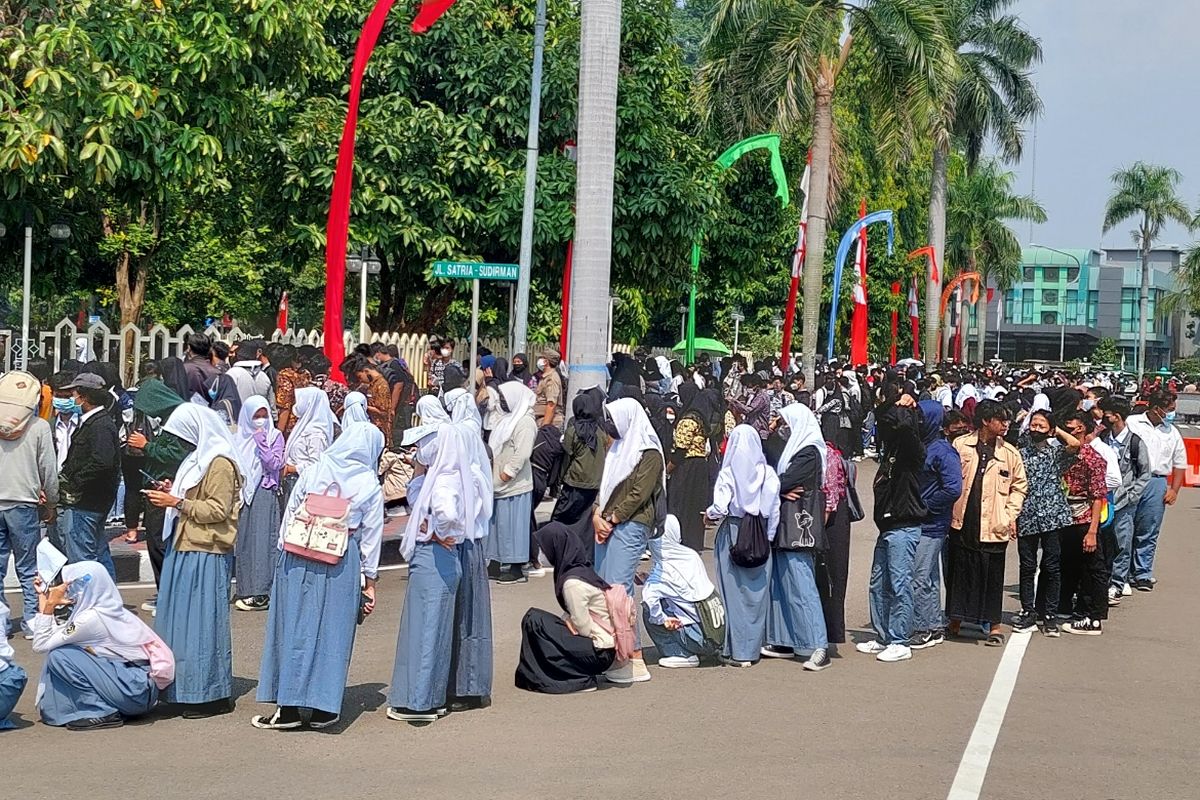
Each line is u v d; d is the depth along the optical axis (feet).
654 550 33.30
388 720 26.86
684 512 50.57
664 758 24.52
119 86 52.95
